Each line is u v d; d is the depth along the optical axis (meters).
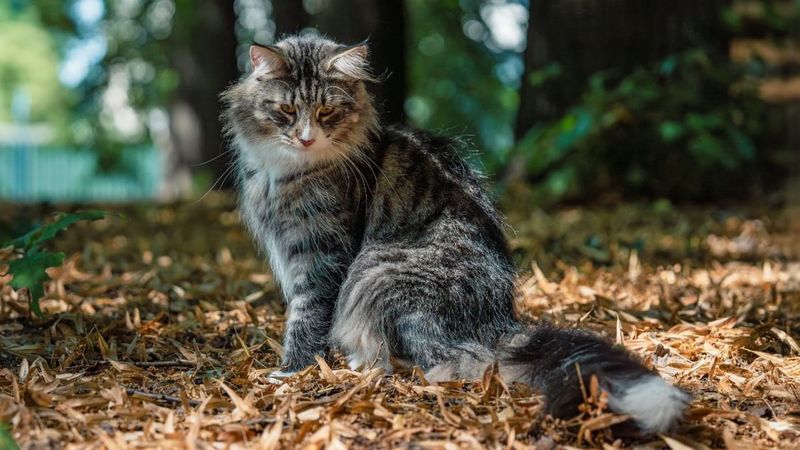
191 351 1.37
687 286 1.70
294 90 1.33
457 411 1.14
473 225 1.34
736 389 1.21
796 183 2.50
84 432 1.08
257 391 1.20
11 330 1.45
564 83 2.62
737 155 2.41
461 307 1.29
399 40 2.66
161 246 2.15
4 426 1.05
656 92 2.42
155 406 1.13
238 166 1.46
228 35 4.18
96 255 2.03
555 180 2.50
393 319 1.28
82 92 5.91
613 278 1.75
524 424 1.09
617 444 1.07
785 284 1.71
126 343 1.41
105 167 6.29
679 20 2.52
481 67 5.45
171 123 4.74
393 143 1.39
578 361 1.14
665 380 1.15
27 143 7.18
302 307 1.33
